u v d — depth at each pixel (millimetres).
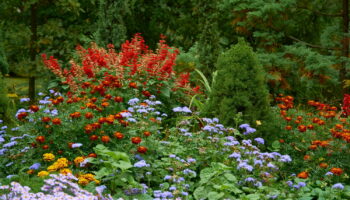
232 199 4180
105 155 4359
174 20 15969
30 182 3682
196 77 9039
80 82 7141
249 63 6039
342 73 10367
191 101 6758
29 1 12594
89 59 7312
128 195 4094
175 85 7270
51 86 7375
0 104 6914
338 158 5238
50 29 13305
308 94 10938
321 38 11266
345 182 5152
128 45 7566
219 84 6102
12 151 4883
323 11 11414
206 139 5406
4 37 13039
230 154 5004
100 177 4137
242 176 4500
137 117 5570
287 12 10680
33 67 12719
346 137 5230
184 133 5414
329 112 6504
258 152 4719
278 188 4559
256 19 10500
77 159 4348
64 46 13773
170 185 4484
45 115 4984
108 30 9781
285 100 6754
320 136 5977
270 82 9992
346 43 10336
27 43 13148
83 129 4879
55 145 4797
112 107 5738
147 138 4902
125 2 9914
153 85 6945
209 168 4445
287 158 4664
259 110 5902
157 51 7820
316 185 4922
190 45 15500
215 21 9047
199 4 9109
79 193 3467
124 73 7020
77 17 14930
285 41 11695
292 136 5840
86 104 5367
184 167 4652
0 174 4641
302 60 10164
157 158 5059
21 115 5027
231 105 5902
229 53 6156
